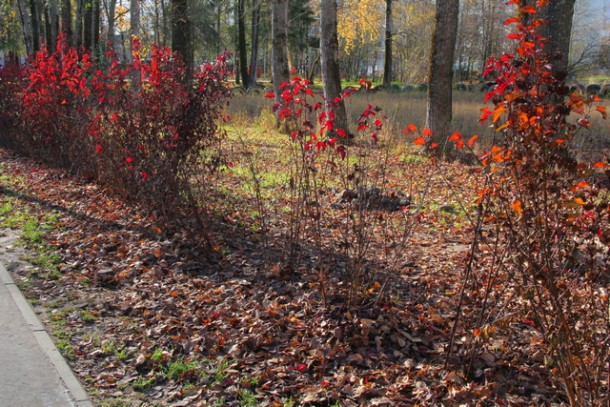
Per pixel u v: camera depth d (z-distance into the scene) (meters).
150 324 5.23
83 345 4.81
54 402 3.96
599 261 3.74
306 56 50.38
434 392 4.11
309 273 6.22
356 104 21.95
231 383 4.29
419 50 46.03
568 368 3.60
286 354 4.65
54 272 6.37
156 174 7.55
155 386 4.28
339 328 4.88
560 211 3.59
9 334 4.90
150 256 6.80
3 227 8.07
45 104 11.43
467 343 4.49
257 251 6.96
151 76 7.91
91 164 10.31
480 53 53.19
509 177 3.72
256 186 7.01
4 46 43.47
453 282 6.12
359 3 34.41
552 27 10.89
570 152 3.89
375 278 6.01
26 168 12.45
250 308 5.47
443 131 13.73
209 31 36.50
